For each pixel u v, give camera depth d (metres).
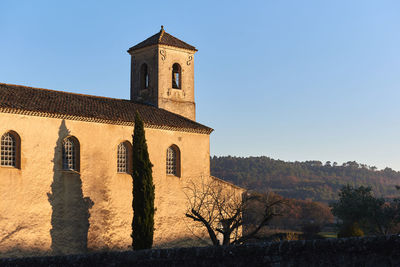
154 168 37.72
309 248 15.91
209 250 16.28
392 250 15.46
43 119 32.16
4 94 32.62
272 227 74.75
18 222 30.36
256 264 16.03
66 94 37.47
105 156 34.94
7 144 30.77
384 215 66.25
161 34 45.62
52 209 31.89
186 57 46.03
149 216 31.94
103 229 34.22
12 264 16.52
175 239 38.03
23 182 30.84
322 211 97.69
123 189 35.62
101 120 34.81
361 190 72.12
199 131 40.72
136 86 46.00
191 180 39.88
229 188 41.81
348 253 15.73
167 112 42.53
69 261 16.45
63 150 33.25
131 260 16.34
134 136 32.59
